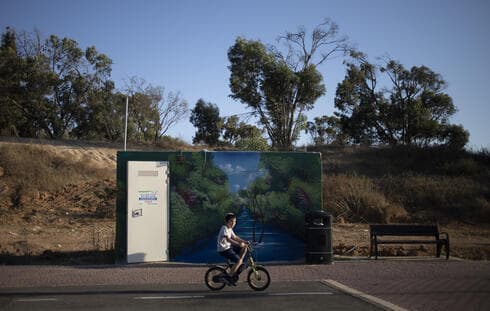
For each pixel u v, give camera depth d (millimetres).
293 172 14227
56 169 29984
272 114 43938
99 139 51406
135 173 13398
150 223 13430
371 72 51094
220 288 10102
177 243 13625
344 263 13430
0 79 45719
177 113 52812
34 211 23406
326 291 9969
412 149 37156
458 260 14023
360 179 28359
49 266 12891
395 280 11133
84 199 25547
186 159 13836
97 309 8438
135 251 13234
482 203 25453
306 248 13445
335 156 37688
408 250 16141
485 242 18719
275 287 10414
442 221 24438
